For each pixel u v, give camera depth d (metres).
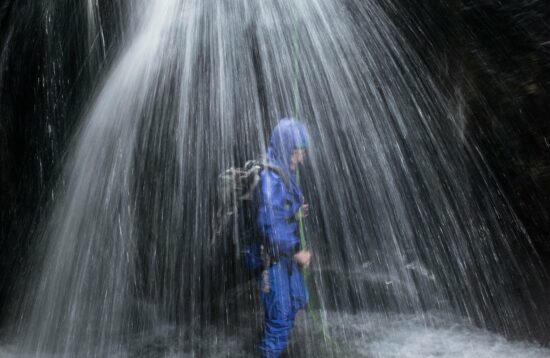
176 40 6.25
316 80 6.23
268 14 6.24
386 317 4.90
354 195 6.14
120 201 5.97
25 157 6.09
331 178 6.26
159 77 6.23
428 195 5.66
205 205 6.13
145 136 6.14
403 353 4.12
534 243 4.85
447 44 5.31
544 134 4.71
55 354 4.57
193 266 5.67
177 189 6.13
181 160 6.17
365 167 6.12
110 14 6.12
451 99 5.35
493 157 5.09
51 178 6.06
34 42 6.12
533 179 4.80
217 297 5.07
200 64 6.28
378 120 5.96
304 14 6.14
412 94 5.70
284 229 3.53
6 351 4.64
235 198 3.64
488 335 4.35
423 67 5.55
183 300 5.32
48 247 5.87
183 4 6.26
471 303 5.00
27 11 6.07
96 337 4.85
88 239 5.85
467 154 5.29
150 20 6.20
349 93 6.09
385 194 5.98
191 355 4.34
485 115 5.09
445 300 5.16
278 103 6.39
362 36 5.89
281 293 3.55
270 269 3.55
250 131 6.39
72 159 6.05
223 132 6.38
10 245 5.89
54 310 5.50
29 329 5.16
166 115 6.20
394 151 5.89
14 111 6.07
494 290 4.99
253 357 4.22
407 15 5.52
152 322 5.10
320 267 5.83
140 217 5.93
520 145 4.87
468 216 5.34
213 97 6.33
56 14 6.11
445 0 5.19
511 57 4.86
